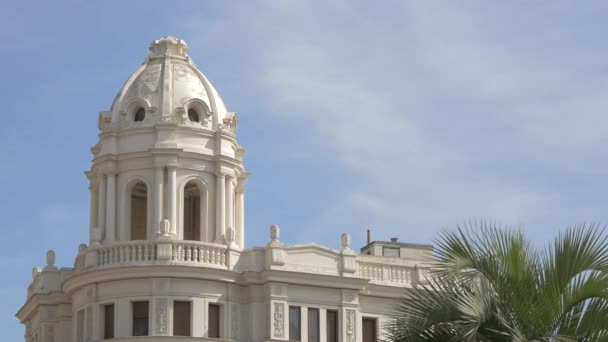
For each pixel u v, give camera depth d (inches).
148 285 2864.2
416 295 1323.8
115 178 3061.0
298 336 2940.5
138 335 2854.3
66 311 3132.4
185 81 3152.1
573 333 1279.5
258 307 2935.5
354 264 3036.4
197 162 3056.1
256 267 2955.2
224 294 2915.8
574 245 1282.0
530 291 1288.1
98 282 2910.9
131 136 3065.9
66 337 3115.2
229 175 3100.4
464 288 1293.1
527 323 1282.0
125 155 3048.7
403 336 1291.8
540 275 1290.6
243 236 3184.1
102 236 3026.6
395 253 3629.4
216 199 3068.4
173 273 2851.9
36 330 3193.9
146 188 3147.1
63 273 3171.8
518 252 1304.1
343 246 3061.0
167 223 2925.7
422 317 1282.0
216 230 3046.3
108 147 3068.4
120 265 2869.1
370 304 3073.3
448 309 1267.2
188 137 3073.3
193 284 2874.0
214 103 3152.1
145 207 3161.9
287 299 2938.0
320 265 2997.0
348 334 2987.2
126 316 2861.7
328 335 2979.8
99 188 3080.7
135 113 3112.7
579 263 1275.8
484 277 1299.2
